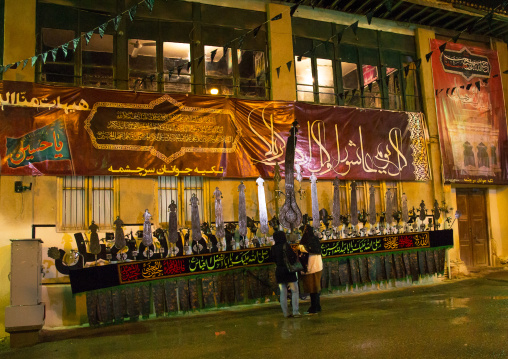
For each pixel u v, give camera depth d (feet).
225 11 34.22
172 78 32.01
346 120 36.09
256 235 31.73
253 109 33.01
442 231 35.88
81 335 23.22
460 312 22.82
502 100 43.32
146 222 27.30
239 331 21.34
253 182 32.58
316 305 25.02
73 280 23.79
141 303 26.37
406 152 38.09
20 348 21.18
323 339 18.33
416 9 39.06
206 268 27.48
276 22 35.37
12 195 26.30
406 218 35.40
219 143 31.45
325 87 36.94
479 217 43.14
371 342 17.38
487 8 40.32
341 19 38.32
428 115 39.70
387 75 39.65
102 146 28.37
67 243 27.04
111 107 28.94
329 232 32.09
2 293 25.39
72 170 27.50
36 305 21.85
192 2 33.30
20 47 27.86
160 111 30.17
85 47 30.01
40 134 27.12
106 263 26.96
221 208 29.53
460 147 40.37
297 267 23.80
